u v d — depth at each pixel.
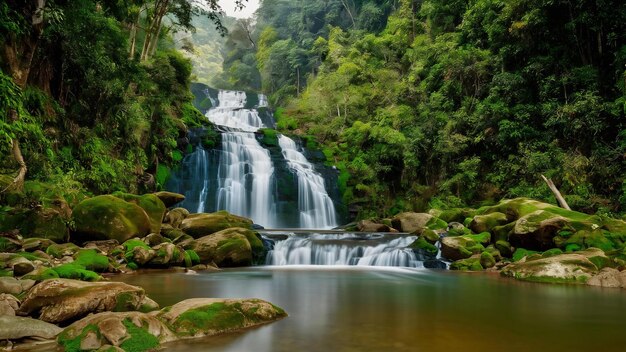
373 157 28.39
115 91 16.97
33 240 10.23
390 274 12.30
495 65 24.33
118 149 18.62
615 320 5.84
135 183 18.84
